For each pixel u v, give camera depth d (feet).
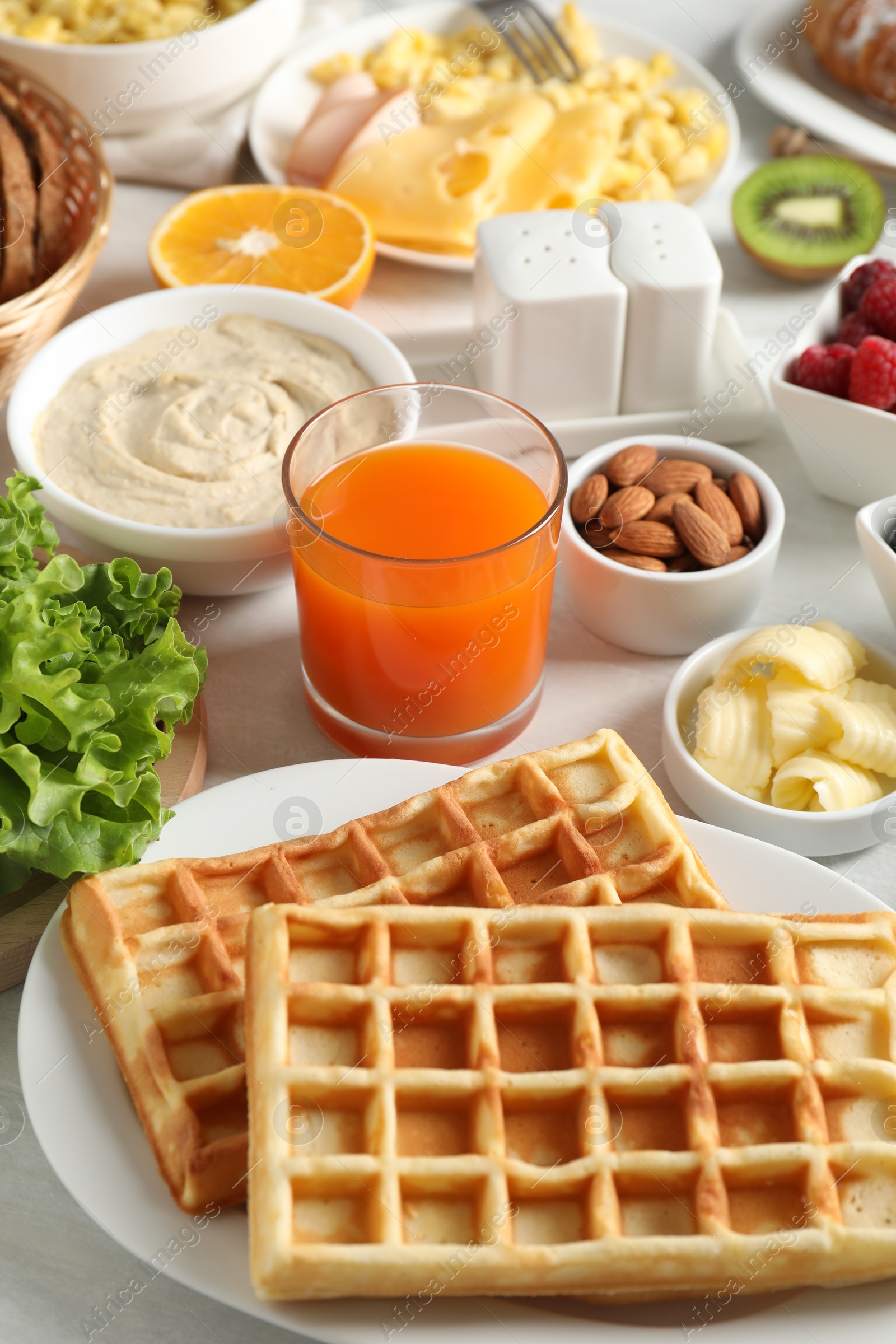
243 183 2.62
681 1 2.98
